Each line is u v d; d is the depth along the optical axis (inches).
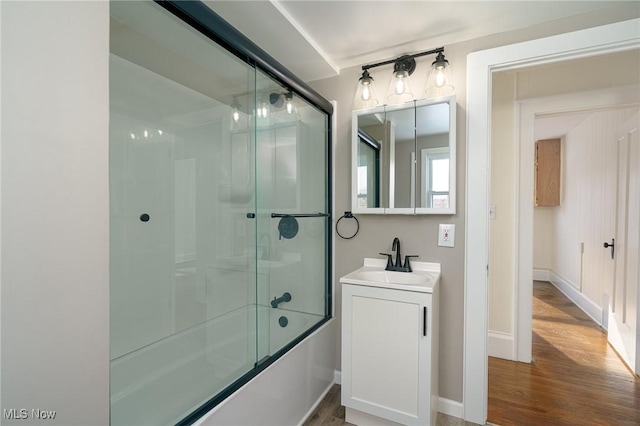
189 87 60.9
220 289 68.2
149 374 55.1
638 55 78.7
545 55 59.8
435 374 63.3
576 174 145.9
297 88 68.6
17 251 21.4
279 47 68.7
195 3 42.9
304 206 78.7
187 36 49.3
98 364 26.3
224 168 67.8
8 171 20.9
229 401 46.9
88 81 25.7
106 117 27.0
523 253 92.0
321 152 82.0
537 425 64.6
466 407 66.1
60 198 23.8
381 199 75.2
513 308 92.9
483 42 66.2
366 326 62.6
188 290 63.5
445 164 68.1
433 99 68.9
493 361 92.4
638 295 81.1
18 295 21.4
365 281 62.9
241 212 67.5
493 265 95.7
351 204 79.7
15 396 21.4
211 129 66.1
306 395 68.4
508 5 56.5
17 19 21.4
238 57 55.8
